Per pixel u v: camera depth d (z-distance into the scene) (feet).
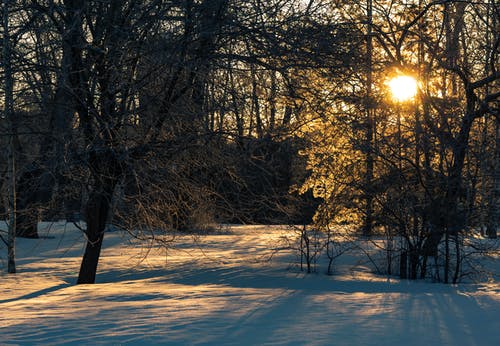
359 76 59.47
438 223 66.64
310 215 75.31
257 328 31.24
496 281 67.00
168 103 55.01
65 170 53.62
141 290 52.70
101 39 55.26
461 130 69.41
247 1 53.57
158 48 52.85
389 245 71.97
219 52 55.11
